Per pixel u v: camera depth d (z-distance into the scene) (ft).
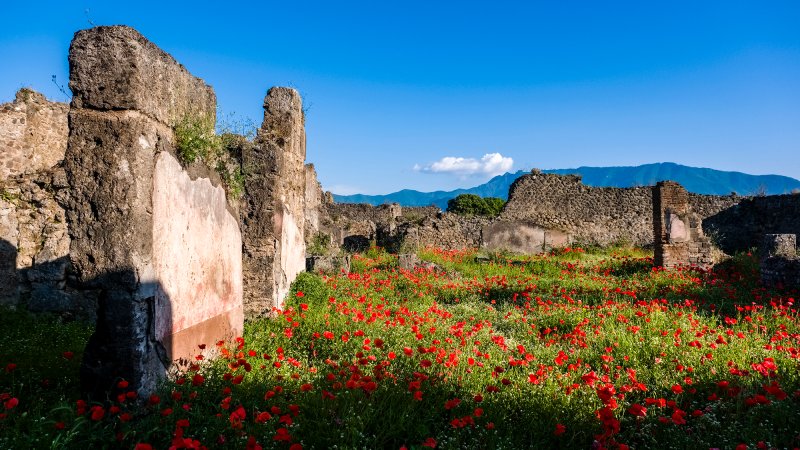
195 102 14.82
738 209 78.43
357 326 19.85
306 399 11.73
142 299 11.25
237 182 18.39
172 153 12.86
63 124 35.40
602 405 12.39
